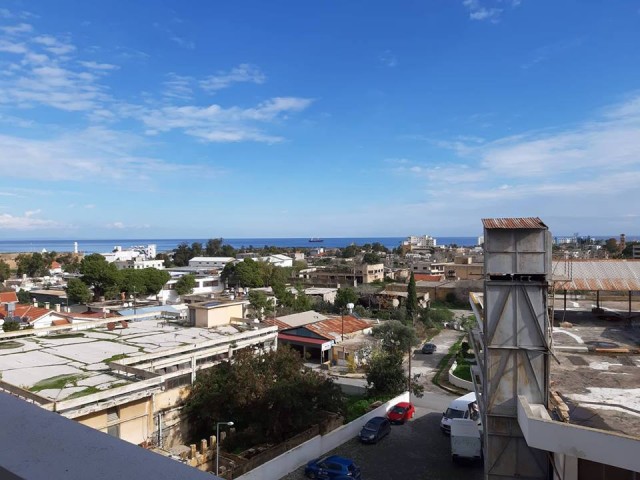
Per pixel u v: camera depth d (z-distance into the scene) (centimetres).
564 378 1159
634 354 1352
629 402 1010
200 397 2139
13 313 4262
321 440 2089
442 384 3198
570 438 782
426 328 5175
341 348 3844
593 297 2438
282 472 1855
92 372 1972
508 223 1090
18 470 157
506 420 1027
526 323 1036
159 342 2539
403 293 6544
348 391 3062
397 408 2556
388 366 2889
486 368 1050
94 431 195
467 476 1889
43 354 2253
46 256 12975
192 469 160
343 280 8688
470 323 5172
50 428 196
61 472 155
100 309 5131
